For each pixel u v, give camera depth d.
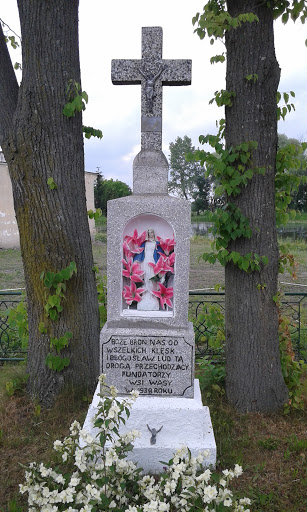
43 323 4.13
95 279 4.49
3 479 3.15
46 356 4.18
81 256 4.23
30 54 3.91
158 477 3.18
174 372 3.34
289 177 4.21
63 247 4.09
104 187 41.97
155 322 3.35
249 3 3.88
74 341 4.22
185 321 3.34
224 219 3.86
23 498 2.95
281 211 4.37
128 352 3.33
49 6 3.88
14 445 3.57
